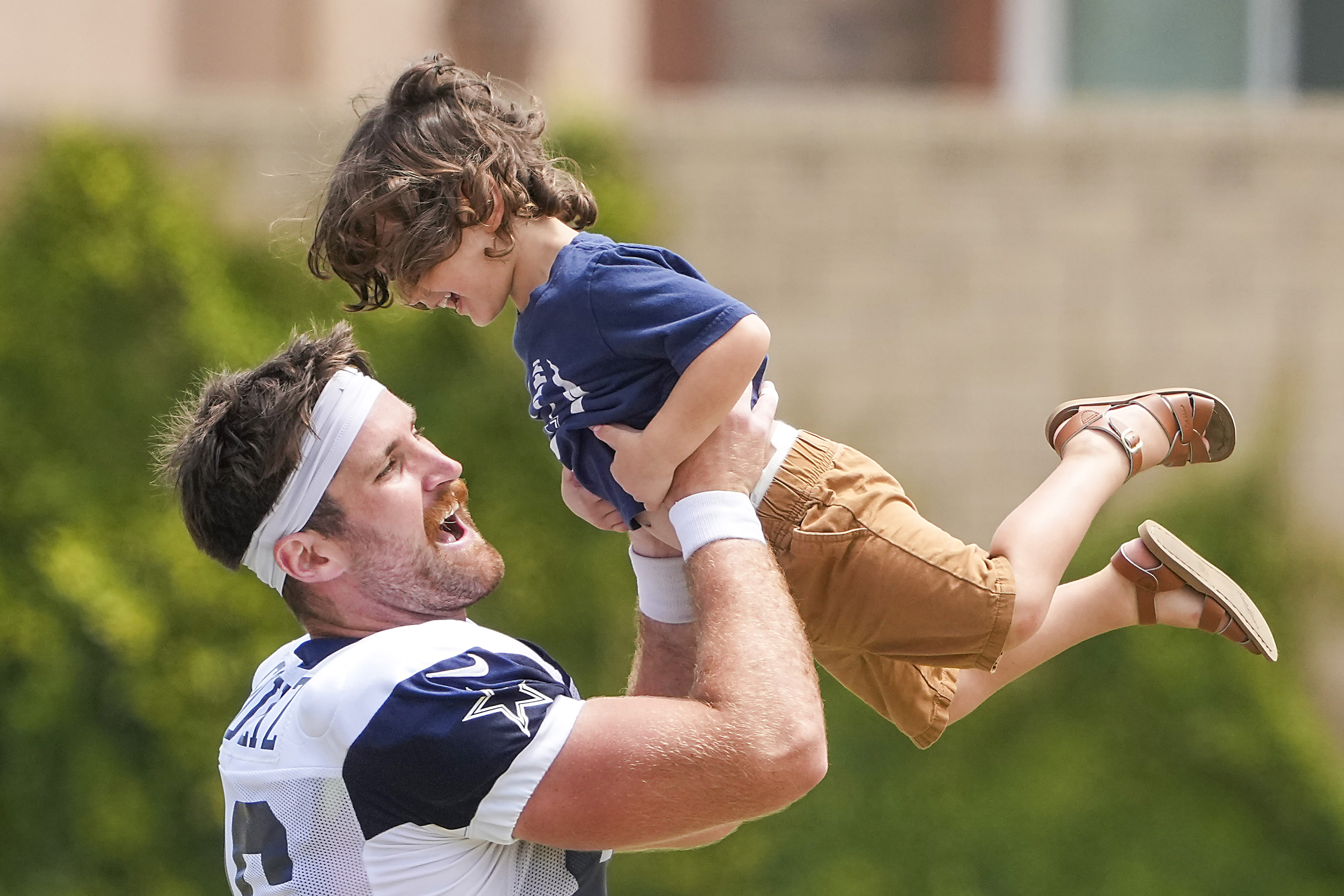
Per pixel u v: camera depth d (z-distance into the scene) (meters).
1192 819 26.44
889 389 27.06
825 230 27.09
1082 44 31.61
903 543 8.45
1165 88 31.39
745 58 32.75
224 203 27.31
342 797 7.67
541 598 26.50
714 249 27.09
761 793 7.48
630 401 8.10
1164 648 26.66
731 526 7.99
